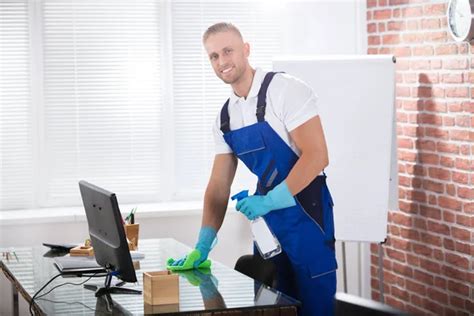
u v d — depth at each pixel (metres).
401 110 6.27
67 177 6.77
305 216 4.88
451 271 5.89
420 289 6.18
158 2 6.83
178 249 5.38
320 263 4.90
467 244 5.75
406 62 6.21
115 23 6.78
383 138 5.88
